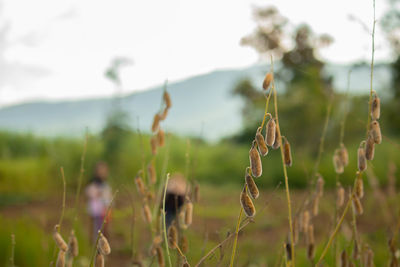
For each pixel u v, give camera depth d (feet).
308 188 5.61
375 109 3.89
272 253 12.82
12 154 57.26
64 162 45.55
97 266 3.78
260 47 88.99
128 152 46.01
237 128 77.00
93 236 18.08
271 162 47.60
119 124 45.14
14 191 42.88
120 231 20.30
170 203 8.76
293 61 82.48
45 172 45.73
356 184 4.01
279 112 47.01
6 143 58.65
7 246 12.18
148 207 5.17
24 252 12.01
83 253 12.94
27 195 40.60
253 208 3.63
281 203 30.22
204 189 48.16
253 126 71.15
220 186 52.31
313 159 42.83
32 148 57.41
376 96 3.90
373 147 3.88
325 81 51.06
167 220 8.07
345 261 4.65
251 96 82.89
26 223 14.71
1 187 43.50
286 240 4.78
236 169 58.39
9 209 32.63
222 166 59.57
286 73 64.34
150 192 5.35
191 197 5.23
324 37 77.46
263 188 45.27
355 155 29.55
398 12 42.37
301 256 9.37
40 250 11.76
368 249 4.85
